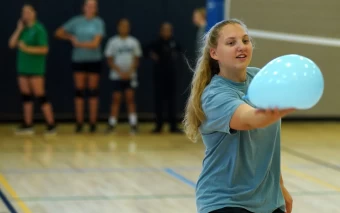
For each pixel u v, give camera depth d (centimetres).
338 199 847
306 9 1372
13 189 863
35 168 1019
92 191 861
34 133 1429
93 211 749
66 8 1588
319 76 309
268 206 389
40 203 786
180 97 1684
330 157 1214
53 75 1598
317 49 1504
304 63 310
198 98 388
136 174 989
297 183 952
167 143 1330
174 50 1485
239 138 378
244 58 378
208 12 1241
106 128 1543
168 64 1473
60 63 1602
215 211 378
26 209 754
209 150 391
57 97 1609
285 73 304
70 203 789
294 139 1451
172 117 1497
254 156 385
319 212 769
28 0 1555
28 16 1378
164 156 1166
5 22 1543
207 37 398
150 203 795
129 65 1458
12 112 1580
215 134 382
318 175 1024
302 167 1096
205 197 386
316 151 1284
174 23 1672
